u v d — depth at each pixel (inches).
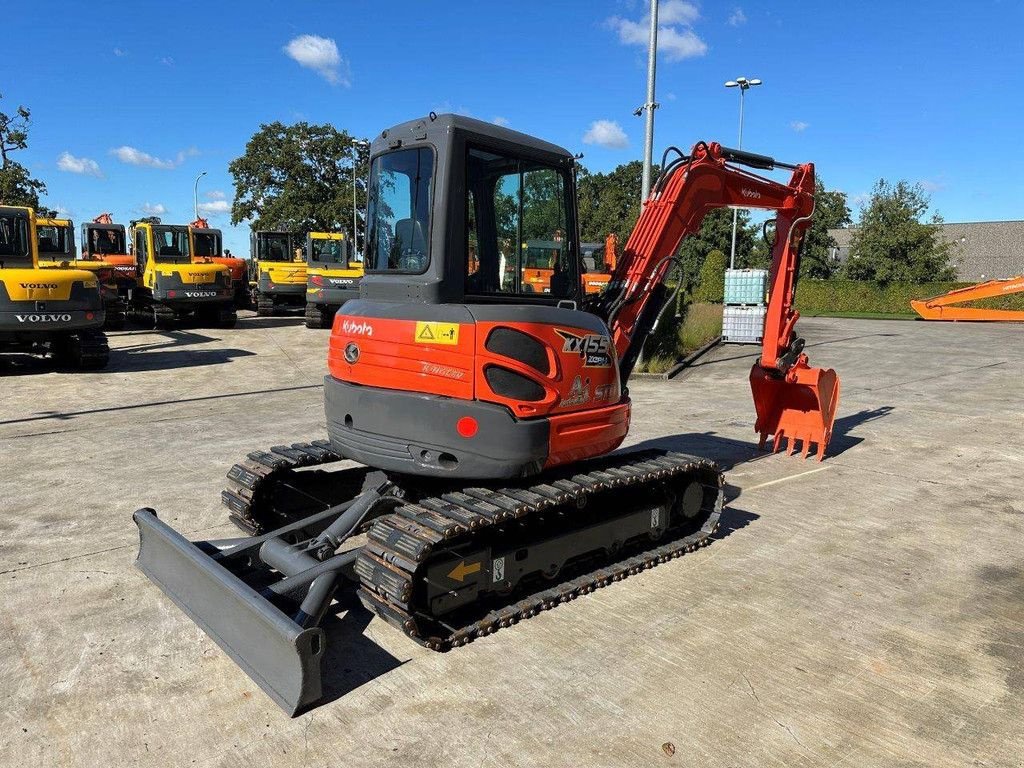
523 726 127.1
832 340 805.9
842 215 2411.4
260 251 1094.4
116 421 378.6
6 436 341.4
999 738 124.1
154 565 178.2
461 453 161.5
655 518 201.5
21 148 1187.3
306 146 2158.0
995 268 2310.5
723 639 157.3
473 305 162.9
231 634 146.6
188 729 126.0
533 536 172.2
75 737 123.7
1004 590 182.2
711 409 418.3
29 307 489.1
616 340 219.6
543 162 184.4
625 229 2219.5
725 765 117.1
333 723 127.9
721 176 244.5
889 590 181.9
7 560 194.9
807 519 233.8
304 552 163.9
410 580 142.7
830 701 134.6
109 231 1003.9
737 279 781.9
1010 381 512.7
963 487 267.7
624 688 138.7
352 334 178.1
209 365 588.1
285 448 217.5
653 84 515.5
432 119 168.2
